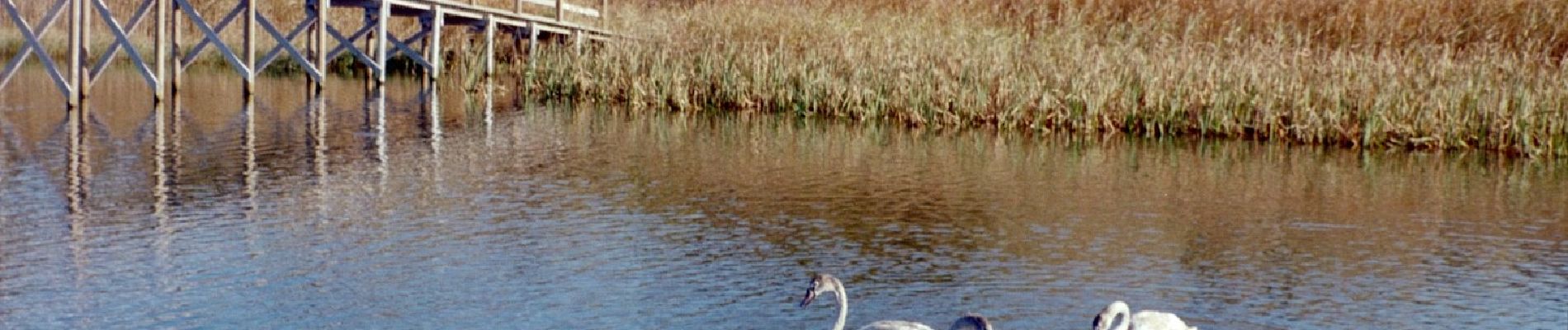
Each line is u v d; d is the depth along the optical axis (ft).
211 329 32.63
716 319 34.35
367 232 44.11
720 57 87.51
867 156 64.75
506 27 103.86
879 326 28.99
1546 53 81.25
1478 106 70.74
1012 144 70.95
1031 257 42.27
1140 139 74.08
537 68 94.38
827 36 89.61
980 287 38.24
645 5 114.83
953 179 57.82
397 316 34.14
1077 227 47.50
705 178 56.59
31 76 96.94
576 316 34.40
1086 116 76.74
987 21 98.17
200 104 81.92
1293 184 58.23
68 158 58.54
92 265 38.68
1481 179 60.34
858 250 42.83
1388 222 49.70
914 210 50.16
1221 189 56.59
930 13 97.55
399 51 111.75
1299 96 73.77
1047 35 92.43
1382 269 41.70
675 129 75.05
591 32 105.81
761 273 39.42
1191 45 86.02
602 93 89.86
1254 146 71.36
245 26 85.56
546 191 52.60
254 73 87.15
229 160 59.00
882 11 97.09
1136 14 97.55
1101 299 37.11
